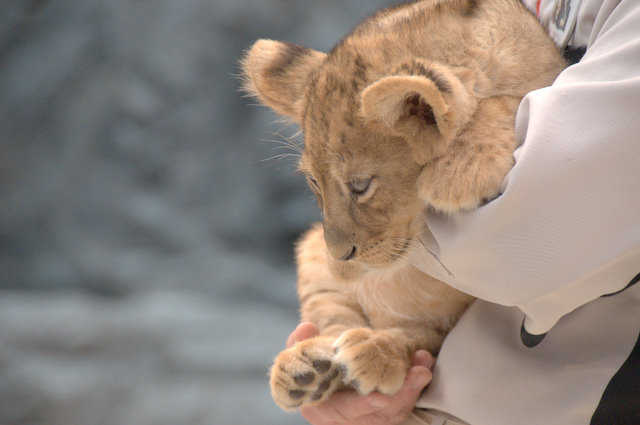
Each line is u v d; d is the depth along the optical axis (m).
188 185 24.67
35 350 19.11
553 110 3.55
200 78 24.94
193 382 18.44
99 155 24.78
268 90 5.58
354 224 4.68
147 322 19.94
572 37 4.49
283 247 24.59
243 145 24.77
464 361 4.55
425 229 4.50
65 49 25.36
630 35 3.60
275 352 19.25
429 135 4.23
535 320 3.90
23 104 25.08
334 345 4.99
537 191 3.49
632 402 3.96
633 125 3.42
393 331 5.27
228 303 22.61
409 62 4.30
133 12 25.34
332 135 4.62
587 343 4.14
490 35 4.56
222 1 24.97
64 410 17.80
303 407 5.09
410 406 4.91
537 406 4.21
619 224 3.46
